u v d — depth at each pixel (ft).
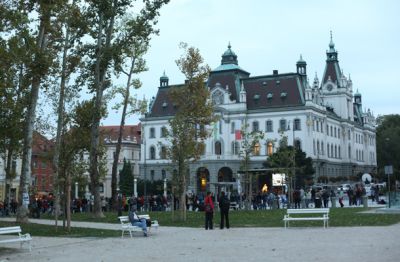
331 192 222.89
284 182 210.18
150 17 131.85
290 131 363.56
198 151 123.24
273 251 58.85
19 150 160.45
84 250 65.21
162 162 400.06
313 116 368.48
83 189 193.16
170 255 57.98
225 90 381.81
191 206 198.39
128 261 53.83
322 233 79.82
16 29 98.84
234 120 377.71
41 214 172.14
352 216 116.26
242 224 104.27
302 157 282.97
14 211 186.19
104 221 121.49
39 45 110.93
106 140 403.13
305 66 384.88
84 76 134.72
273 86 379.55
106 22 134.10
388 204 138.92
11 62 96.58
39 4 100.32
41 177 267.80
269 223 105.29
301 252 57.21
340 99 440.45
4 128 119.34
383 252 55.11
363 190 204.54
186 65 130.62
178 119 123.03
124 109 154.20
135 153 441.27
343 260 50.06
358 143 479.82
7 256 60.85
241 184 228.63
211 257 55.16
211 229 94.38
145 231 83.05
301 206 190.49
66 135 115.65
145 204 192.34
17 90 118.42
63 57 122.62
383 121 532.32
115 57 130.52
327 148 396.98
